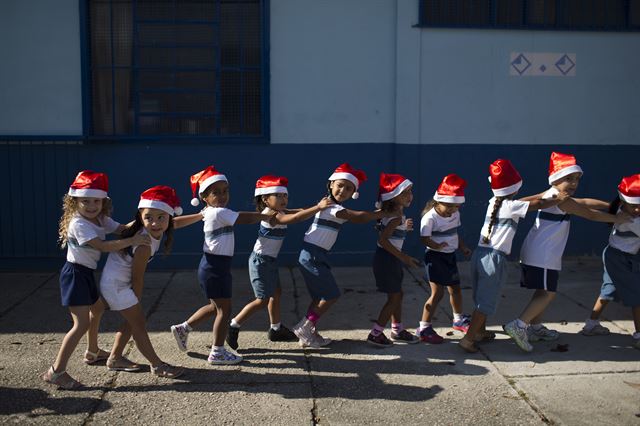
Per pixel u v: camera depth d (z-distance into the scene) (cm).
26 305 632
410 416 402
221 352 481
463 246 536
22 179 762
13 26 748
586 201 554
